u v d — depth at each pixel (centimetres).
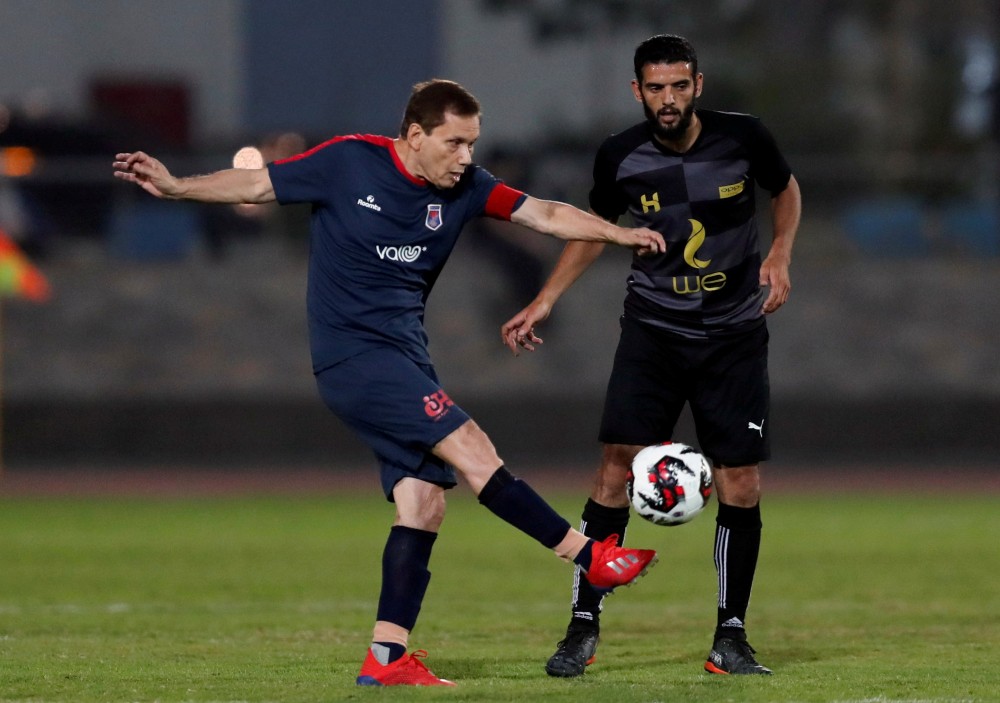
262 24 11806
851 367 7350
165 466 6806
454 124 1892
